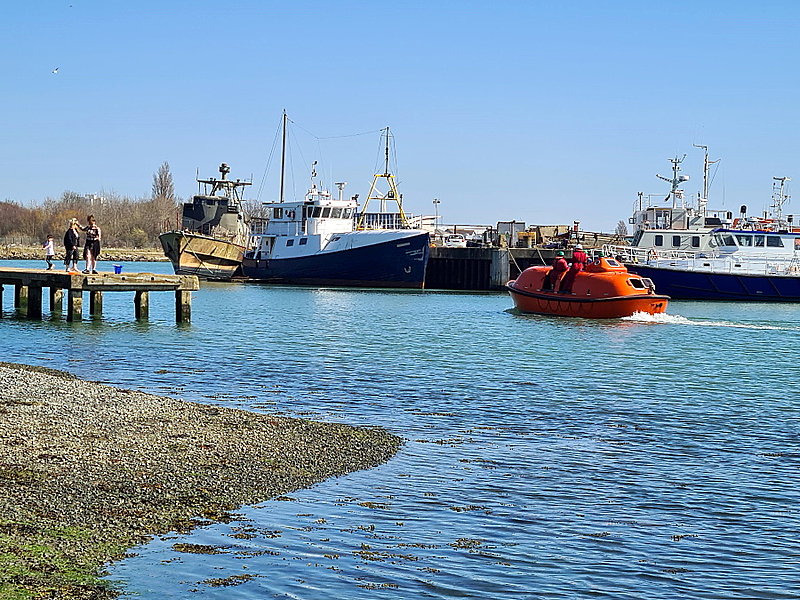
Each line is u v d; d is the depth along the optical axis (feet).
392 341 132.77
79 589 36.68
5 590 36.06
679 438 68.74
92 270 142.10
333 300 215.51
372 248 253.24
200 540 42.88
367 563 41.11
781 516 49.55
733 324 160.97
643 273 213.05
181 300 146.30
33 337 125.59
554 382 95.96
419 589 38.63
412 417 75.92
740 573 41.60
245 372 100.01
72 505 46.26
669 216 249.55
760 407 82.48
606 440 67.82
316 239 262.88
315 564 40.70
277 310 187.11
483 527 46.62
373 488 52.80
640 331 148.66
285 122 326.85
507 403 83.15
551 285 177.06
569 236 287.89
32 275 143.95
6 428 60.90
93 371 97.96
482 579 39.93
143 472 52.70
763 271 214.69
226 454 58.08
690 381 97.60
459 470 57.72
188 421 66.64
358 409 79.36
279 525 45.52
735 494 53.57
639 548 44.29
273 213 276.62
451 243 295.07
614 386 93.76
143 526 44.19
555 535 45.80
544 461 60.80
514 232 298.56
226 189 306.55
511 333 144.97
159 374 97.30
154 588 37.32
